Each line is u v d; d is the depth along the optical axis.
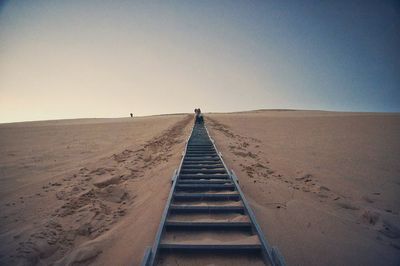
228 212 3.63
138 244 2.95
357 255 2.87
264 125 25.30
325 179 6.98
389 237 3.54
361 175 7.69
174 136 14.91
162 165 7.12
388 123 23.98
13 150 12.28
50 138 17.50
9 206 4.52
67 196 4.98
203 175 5.37
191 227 3.12
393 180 7.20
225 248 2.59
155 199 4.38
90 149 12.15
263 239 2.57
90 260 2.83
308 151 11.67
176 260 2.52
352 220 4.08
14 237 3.29
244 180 5.56
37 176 6.90
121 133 19.39
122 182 5.89
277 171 7.47
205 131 16.25
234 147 10.86
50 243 3.17
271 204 4.33
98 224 3.72
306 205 4.43
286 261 2.62
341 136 17.16
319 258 2.72
